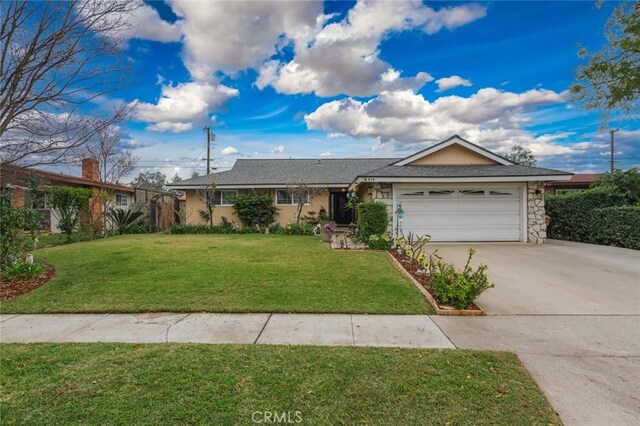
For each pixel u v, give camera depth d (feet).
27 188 30.55
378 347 12.04
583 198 41.37
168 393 9.00
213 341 12.71
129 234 55.06
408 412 8.28
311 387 9.30
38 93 17.88
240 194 59.72
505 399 8.83
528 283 21.45
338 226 67.97
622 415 8.29
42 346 12.23
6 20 16.38
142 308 16.42
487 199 40.60
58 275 23.04
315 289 19.36
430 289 18.97
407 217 40.70
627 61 30.35
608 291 19.57
